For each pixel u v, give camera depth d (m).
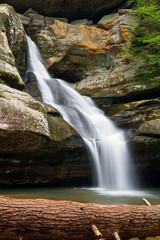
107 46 13.70
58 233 2.72
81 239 2.82
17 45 11.21
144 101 10.84
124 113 10.66
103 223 2.82
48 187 8.73
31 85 10.91
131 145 9.74
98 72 13.75
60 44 13.72
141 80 11.95
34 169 8.23
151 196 6.98
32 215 2.66
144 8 11.74
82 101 11.81
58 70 14.18
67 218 2.75
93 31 14.10
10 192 7.10
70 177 8.85
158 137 9.67
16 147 7.20
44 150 7.76
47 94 10.97
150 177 11.18
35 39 13.79
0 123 6.53
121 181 9.61
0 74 8.16
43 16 14.89
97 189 8.59
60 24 14.03
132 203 5.64
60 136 7.86
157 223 2.99
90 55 13.90
